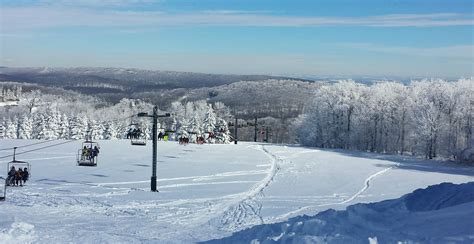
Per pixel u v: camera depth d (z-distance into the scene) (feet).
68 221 74.13
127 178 139.23
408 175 167.32
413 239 38.34
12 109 555.28
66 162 176.14
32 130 386.11
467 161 223.30
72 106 616.39
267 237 43.70
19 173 119.96
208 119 377.71
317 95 356.59
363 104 335.47
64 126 383.24
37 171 150.20
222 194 114.11
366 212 51.49
